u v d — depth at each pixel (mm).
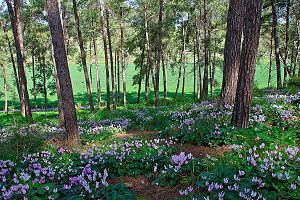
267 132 4871
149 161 4719
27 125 11078
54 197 3307
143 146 5645
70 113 6715
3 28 23219
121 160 4699
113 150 5508
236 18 7523
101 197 3324
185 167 4133
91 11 22672
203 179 3416
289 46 25828
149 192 3729
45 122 13789
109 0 20688
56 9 6293
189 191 3199
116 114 14578
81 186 3635
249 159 3398
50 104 47562
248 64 5422
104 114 15484
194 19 26828
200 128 6188
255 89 13992
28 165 4840
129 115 13602
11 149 5848
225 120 6469
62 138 7156
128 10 23844
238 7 7461
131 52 33969
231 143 5316
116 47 31734
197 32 25734
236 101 5777
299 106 7438
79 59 35375
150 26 28281
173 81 75688
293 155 3469
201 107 9453
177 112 9797
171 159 4438
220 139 5512
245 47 5430
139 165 4730
